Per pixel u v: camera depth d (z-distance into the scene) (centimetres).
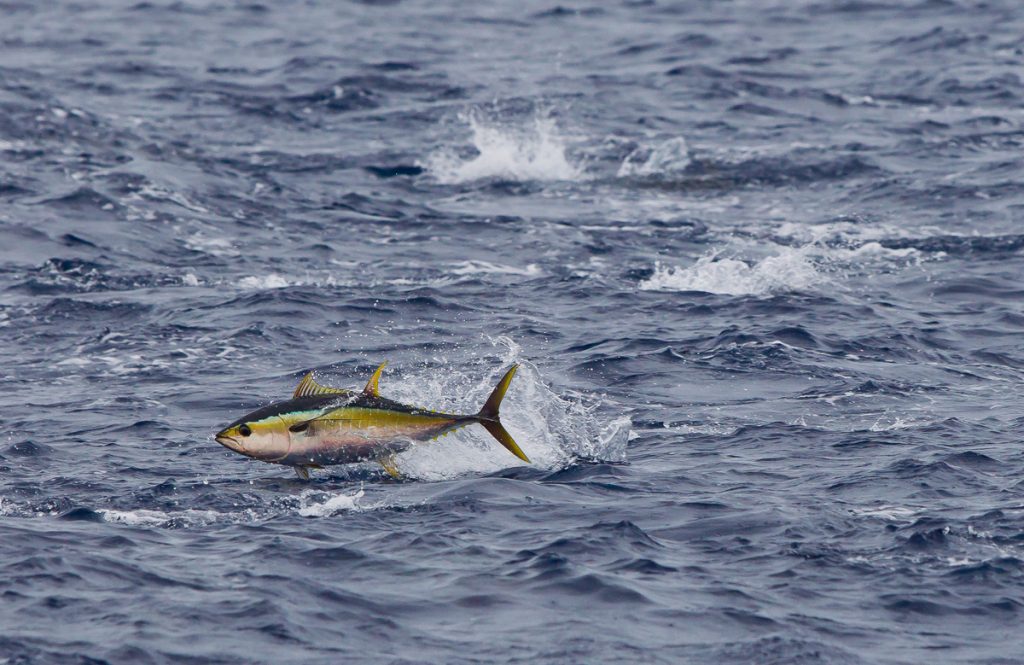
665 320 8406
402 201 12125
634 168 13275
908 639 4241
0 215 10756
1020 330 8275
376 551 4847
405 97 16412
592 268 9869
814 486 5512
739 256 10162
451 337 8069
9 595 4444
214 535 5016
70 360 7688
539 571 4669
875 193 12031
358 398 5416
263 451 5325
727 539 4972
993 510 5188
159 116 15100
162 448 6122
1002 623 4344
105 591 4491
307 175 12950
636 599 4472
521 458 5366
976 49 18850
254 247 10456
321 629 4262
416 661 4069
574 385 7038
